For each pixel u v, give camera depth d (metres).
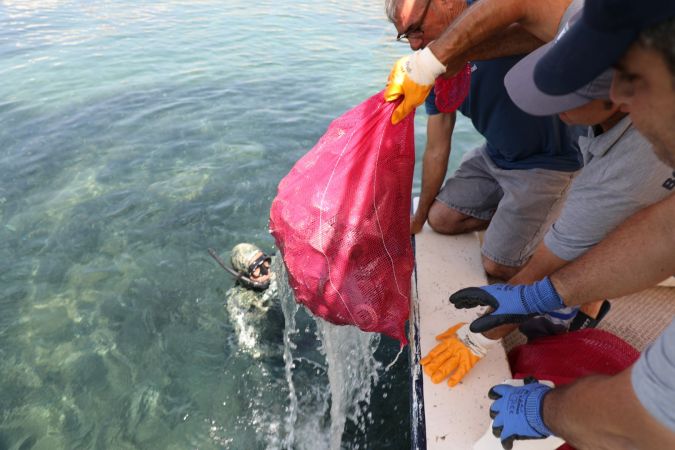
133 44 8.66
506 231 2.59
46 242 3.83
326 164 2.04
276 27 10.31
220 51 8.49
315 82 7.21
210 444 2.62
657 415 0.93
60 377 2.87
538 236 2.61
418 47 2.01
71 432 2.61
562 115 1.43
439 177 2.78
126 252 3.79
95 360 2.98
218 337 3.21
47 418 2.67
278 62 8.04
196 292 3.51
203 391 2.88
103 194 4.41
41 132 5.43
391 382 2.83
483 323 1.71
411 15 1.87
